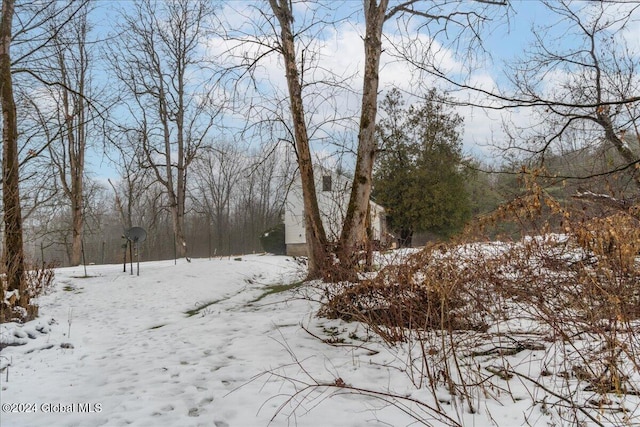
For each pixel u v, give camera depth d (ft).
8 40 31.50
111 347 23.13
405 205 100.99
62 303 38.60
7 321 24.49
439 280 15.97
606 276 14.60
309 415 12.65
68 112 79.87
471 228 18.08
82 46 79.00
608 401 11.68
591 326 13.28
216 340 22.22
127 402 14.39
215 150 88.12
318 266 29.89
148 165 83.41
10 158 30.53
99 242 154.30
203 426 12.48
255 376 15.72
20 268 28.68
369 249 25.09
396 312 18.90
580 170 23.80
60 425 12.98
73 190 86.38
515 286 16.21
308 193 38.22
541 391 12.93
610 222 15.02
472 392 13.35
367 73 36.35
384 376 15.29
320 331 21.97
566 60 30.04
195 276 53.52
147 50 81.56
